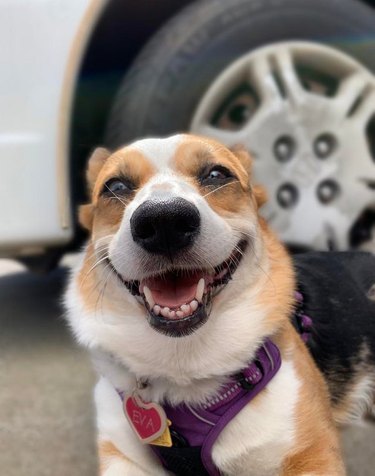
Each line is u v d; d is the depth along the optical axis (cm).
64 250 108
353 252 82
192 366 54
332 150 101
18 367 88
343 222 102
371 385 73
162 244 50
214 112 96
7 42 82
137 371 56
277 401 54
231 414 54
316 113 99
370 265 79
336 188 101
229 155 62
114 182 59
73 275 64
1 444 68
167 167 58
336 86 106
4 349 95
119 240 52
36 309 115
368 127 109
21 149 82
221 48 94
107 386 59
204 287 53
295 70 101
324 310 70
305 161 99
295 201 98
